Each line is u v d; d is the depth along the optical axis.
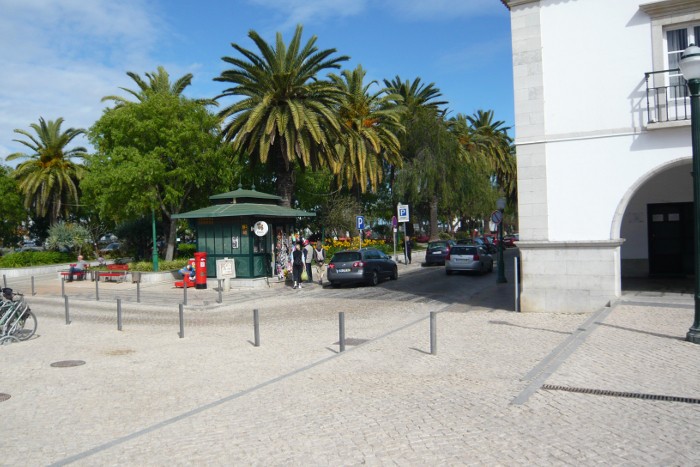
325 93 26.08
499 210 21.48
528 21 13.20
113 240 56.06
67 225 39.28
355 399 6.78
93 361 9.85
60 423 6.51
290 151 24.45
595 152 12.62
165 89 31.33
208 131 29.16
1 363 9.76
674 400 6.10
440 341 10.11
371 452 5.08
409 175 40.06
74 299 19.81
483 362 8.34
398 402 6.57
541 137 13.09
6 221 38.03
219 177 28.83
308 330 12.44
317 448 5.26
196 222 23.14
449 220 64.00
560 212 12.95
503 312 13.45
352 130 31.00
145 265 26.91
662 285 15.34
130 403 7.27
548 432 5.34
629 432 5.26
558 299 12.93
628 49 12.32
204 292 20.94
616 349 8.39
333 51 25.97
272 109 24.56
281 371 8.72
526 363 8.11
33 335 12.59
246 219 22.28
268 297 19.23
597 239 12.62
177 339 11.88
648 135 12.16
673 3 11.73
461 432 5.46
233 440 5.59
